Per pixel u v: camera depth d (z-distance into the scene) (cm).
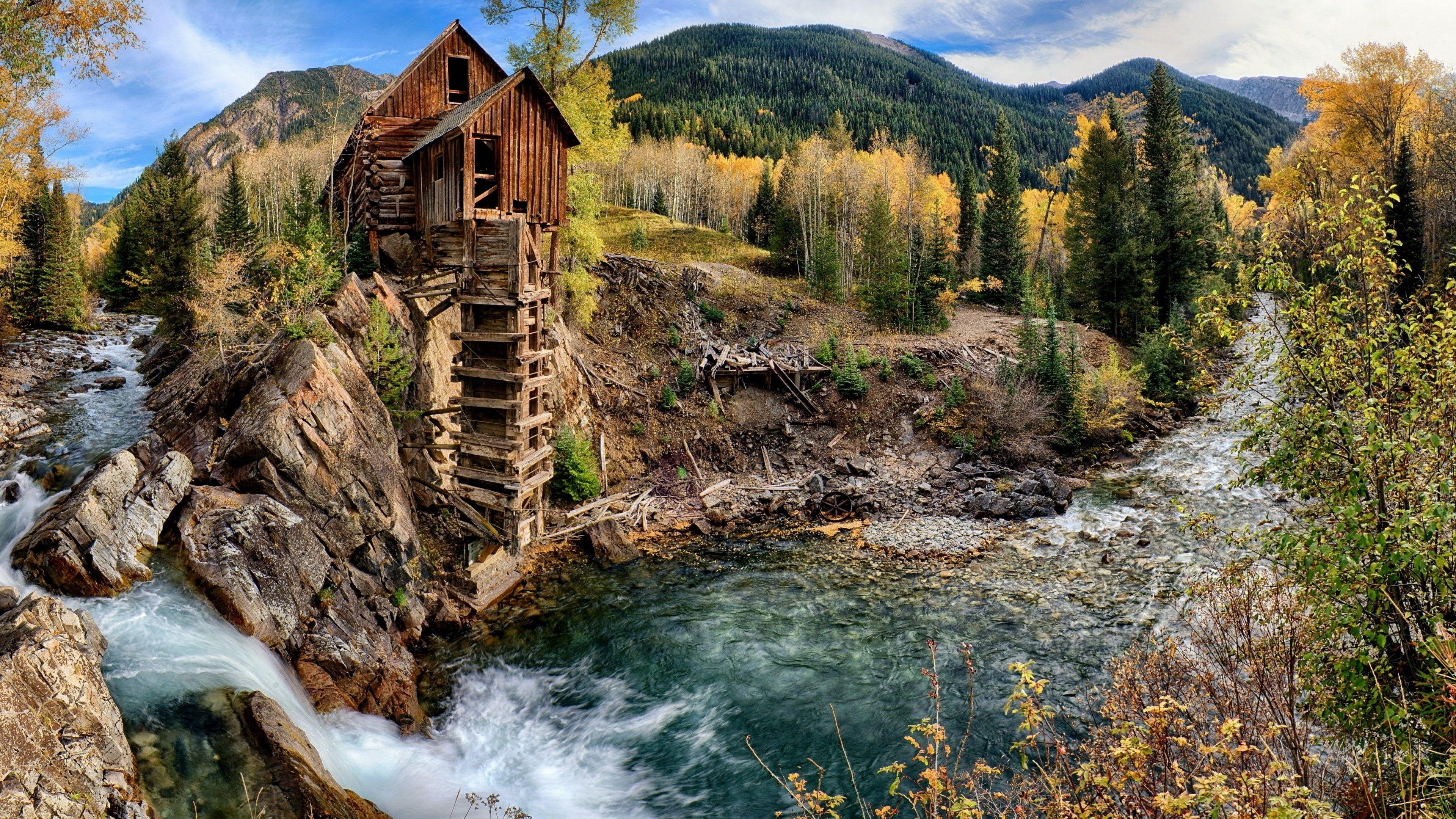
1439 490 675
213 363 2073
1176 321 4125
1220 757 633
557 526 2448
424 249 2302
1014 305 5266
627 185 8806
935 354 3681
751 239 7831
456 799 1271
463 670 1678
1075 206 5716
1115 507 2686
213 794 1030
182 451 1791
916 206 6022
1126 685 776
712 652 1766
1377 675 718
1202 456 3147
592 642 1806
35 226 3538
